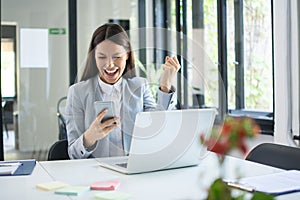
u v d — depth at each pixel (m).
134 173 1.71
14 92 4.77
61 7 4.92
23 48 4.80
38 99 4.87
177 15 4.66
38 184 1.52
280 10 2.93
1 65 4.71
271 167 1.84
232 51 3.77
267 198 0.85
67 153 2.28
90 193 1.41
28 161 1.99
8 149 4.76
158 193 1.41
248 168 1.80
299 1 2.79
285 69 2.91
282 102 2.95
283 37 2.92
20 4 4.77
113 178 1.63
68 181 1.58
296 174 1.66
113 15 5.12
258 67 3.47
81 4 4.99
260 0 3.43
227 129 0.94
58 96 4.92
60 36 4.93
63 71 4.94
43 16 4.86
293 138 2.86
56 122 4.91
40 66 4.87
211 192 0.89
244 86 3.64
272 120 3.15
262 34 3.41
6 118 4.74
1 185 1.53
